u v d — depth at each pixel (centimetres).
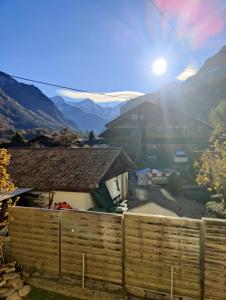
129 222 607
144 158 3203
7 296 612
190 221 558
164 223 579
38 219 691
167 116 3453
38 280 671
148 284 603
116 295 606
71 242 662
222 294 539
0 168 733
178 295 579
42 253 693
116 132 3656
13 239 723
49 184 1091
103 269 638
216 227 537
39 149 1503
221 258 536
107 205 1201
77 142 4412
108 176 1321
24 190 1062
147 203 1502
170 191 1778
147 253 598
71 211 657
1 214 827
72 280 664
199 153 2611
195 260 560
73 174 1142
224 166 941
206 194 1656
